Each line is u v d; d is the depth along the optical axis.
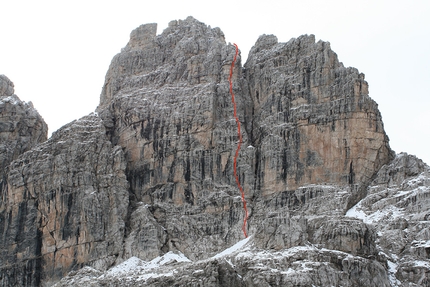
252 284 168.00
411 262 175.50
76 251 194.88
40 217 199.25
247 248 181.75
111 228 196.75
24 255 197.38
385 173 197.88
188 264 181.00
